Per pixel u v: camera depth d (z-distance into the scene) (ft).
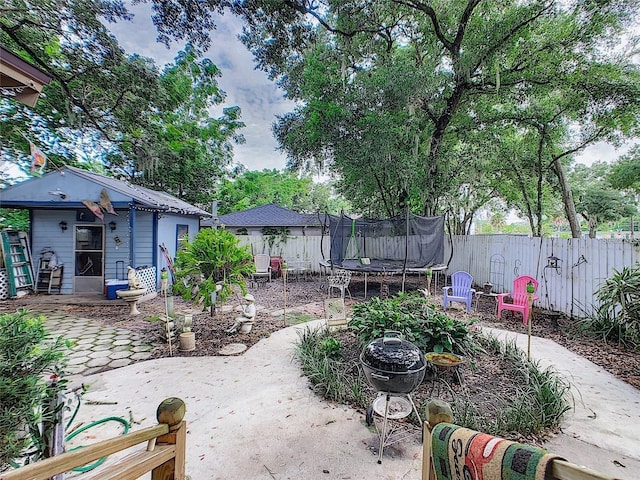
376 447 8.25
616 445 8.25
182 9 21.77
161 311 23.48
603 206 52.70
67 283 29.12
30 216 28.89
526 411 9.04
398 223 30.30
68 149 40.11
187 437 8.70
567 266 21.39
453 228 47.80
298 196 98.68
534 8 26.09
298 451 8.11
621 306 16.69
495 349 14.52
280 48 26.48
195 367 13.51
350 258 32.63
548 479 2.54
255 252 43.11
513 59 30.27
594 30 25.79
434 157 32.60
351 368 12.76
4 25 23.16
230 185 81.10
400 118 28.94
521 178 37.91
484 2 28.14
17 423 5.46
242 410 10.10
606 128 30.27
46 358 6.22
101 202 24.20
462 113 34.40
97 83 29.81
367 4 27.48
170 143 49.44
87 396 10.96
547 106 32.17
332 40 32.24
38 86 9.57
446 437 3.43
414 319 13.12
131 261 26.12
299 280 38.86
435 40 31.45
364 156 28.81
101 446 3.43
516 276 26.09
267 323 20.22
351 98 28.07
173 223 34.30
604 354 14.39
